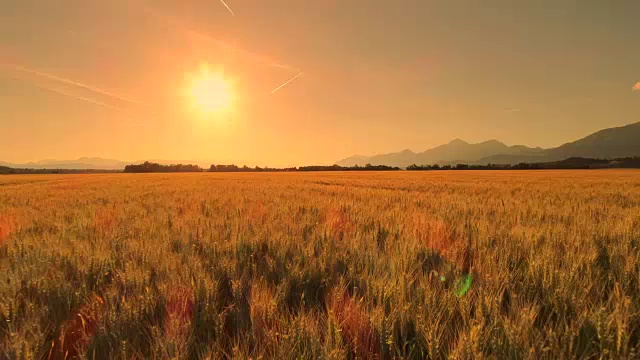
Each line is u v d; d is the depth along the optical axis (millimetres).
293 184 22531
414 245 3498
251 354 1677
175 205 8711
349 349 1797
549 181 25828
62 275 2645
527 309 1888
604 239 3865
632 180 26953
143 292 2398
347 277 2711
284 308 2242
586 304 2041
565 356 1631
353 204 8094
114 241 3916
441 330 1802
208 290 2352
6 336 1778
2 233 4555
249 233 4254
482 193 13055
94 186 22219
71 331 1974
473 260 3131
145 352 1771
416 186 19078
